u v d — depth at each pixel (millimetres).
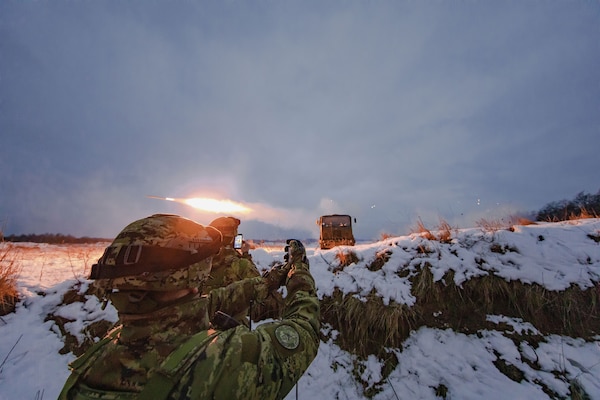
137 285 831
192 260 923
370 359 3074
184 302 929
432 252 3705
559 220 4734
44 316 3740
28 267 5004
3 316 3637
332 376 3008
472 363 2779
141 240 869
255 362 816
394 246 3969
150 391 706
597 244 3332
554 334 2824
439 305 3248
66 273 4727
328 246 10312
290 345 945
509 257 3404
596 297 2906
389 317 3195
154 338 836
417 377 2818
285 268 1855
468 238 3812
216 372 754
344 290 3633
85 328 3572
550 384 2492
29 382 2924
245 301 1888
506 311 3074
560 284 3037
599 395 2332
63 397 816
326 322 3479
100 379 793
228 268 2662
